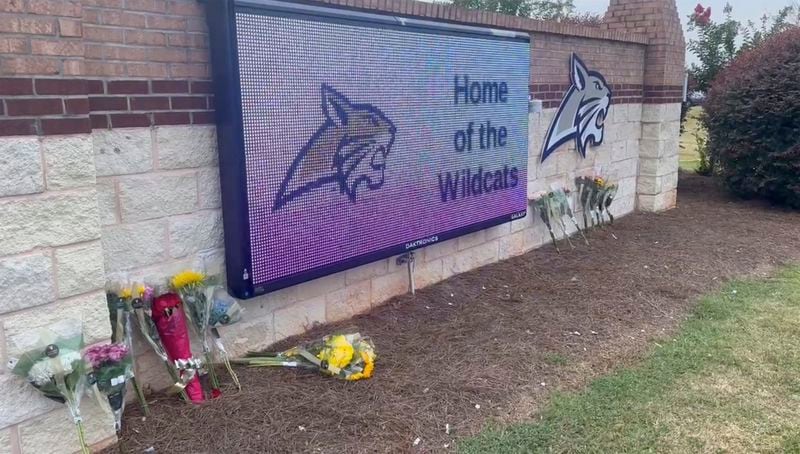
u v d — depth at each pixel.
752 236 8.27
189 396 3.76
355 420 3.61
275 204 4.11
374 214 4.89
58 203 2.94
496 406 3.88
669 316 5.53
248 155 3.91
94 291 3.12
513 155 6.46
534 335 4.96
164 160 3.75
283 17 4.02
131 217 3.63
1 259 2.78
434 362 4.42
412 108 5.13
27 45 2.78
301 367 4.23
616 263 6.90
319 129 4.34
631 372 4.45
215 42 3.81
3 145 2.74
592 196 7.93
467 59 5.67
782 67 9.49
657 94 9.15
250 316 4.37
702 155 13.05
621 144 8.89
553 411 3.86
